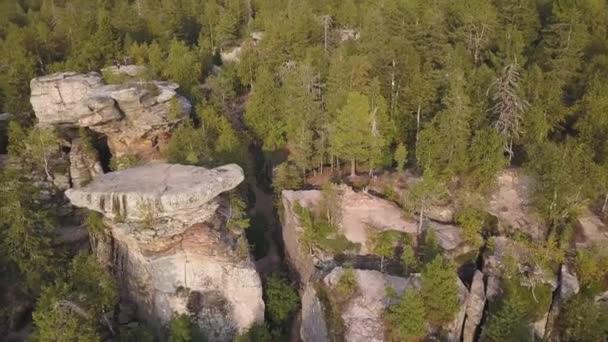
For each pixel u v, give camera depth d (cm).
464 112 5753
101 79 7625
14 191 5662
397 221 5794
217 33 10281
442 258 5112
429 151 5869
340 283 5069
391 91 6888
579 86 6594
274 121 7475
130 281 5666
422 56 7231
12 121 7356
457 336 5031
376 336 4738
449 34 7712
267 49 8694
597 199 6069
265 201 7281
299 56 8406
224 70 9106
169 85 7562
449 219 5894
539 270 5338
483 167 5762
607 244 5441
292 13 9344
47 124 7350
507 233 5697
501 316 4797
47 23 10562
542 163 5594
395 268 5466
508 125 5869
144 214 5084
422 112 6562
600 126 5822
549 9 8194
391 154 6606
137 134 7106
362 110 5872
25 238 5500
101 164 7412
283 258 6469
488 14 7494
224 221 5709
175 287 5366
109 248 5912
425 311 4809
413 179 6219
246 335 5259
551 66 6762
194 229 5475
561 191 5416
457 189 5956
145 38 10069
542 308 5150
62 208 6925
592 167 5538
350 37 9038
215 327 5422
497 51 7475
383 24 7306
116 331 5406
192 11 11406
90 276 5284
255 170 7650
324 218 5784
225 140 6712
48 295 4872
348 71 6638
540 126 5934
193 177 5394
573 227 5706
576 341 5078
